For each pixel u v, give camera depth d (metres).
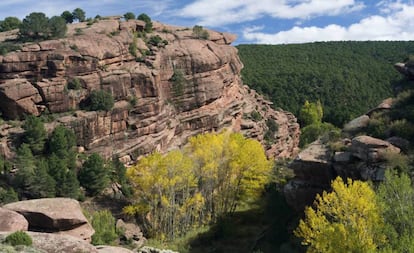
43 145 56.38
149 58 74.12
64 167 53.00
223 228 53.88
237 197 61.47
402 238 23.36
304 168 43.38
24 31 66.75
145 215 55.72
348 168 39.22
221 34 97.25
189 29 95.56
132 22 83.12
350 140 43.50
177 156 53.59
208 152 57.25
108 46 68.69
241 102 91.62
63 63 62.34
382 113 46.03
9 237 22.95
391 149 37.44
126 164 63.97
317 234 27.98
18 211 33.50
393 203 26.75
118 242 47.47
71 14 85.38
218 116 81.88
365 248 24.58
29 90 59.16
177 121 75.75
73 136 58.62
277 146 96.94
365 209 26.91
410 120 42.31
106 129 63.16
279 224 51.00
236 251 49.19
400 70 53.06
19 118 58.97
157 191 54.44
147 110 67.81
